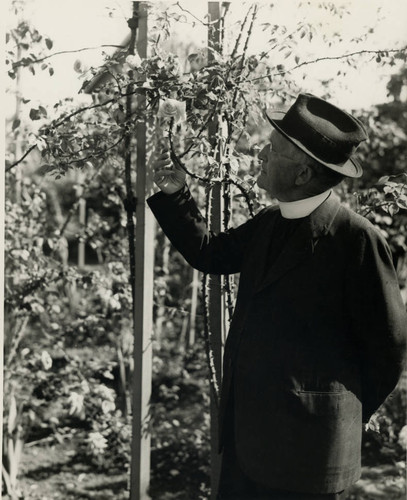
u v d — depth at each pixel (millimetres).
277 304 1900
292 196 1912
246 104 2424
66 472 3822
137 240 2555
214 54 2316
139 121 2424
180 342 5227
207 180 2277
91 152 2463
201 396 4875
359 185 4082
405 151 4109
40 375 3521
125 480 3756
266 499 1966
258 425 1898
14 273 3439
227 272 2162
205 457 4055
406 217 3781
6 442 3490
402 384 3939
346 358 1895
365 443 4125
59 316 4934
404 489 3559
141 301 2570
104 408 3158
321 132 1834
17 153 3463
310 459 1854
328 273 1864
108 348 5188
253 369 1912
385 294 1824
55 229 3896
